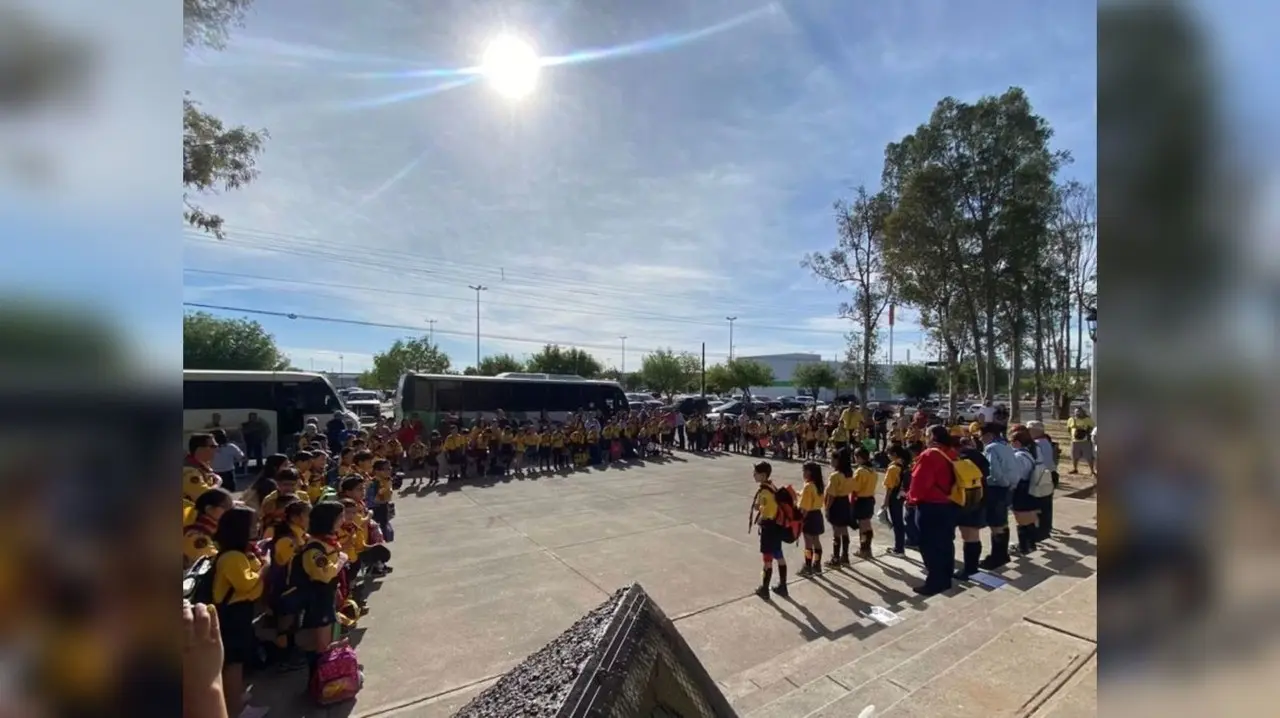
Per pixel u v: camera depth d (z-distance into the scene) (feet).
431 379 66.33
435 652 16.25
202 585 13.10
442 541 27.66
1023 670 10.08
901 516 25.91
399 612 19.03
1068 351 116.98
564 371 199.93
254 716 13.03
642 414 65.87
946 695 9.43
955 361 79.41
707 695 6.32
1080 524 27.78
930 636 13.58
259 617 15.60
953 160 68.23
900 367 170.19
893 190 79.61
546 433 54.08
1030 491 23.57
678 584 21.59
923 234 69.51
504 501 37.70
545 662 5.77
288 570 15.07
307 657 15.47
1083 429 43.88
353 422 54.29
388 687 14.43
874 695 10.30
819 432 58.23
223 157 25.79
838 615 18.69
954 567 22.61
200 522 13.85
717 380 197.77
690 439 69.05
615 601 6.40
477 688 14.39
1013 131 65.87
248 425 48.85
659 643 6.00
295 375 52.31
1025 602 14.23
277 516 19.31
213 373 49.67
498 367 197.26
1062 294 84.07
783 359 310.04
